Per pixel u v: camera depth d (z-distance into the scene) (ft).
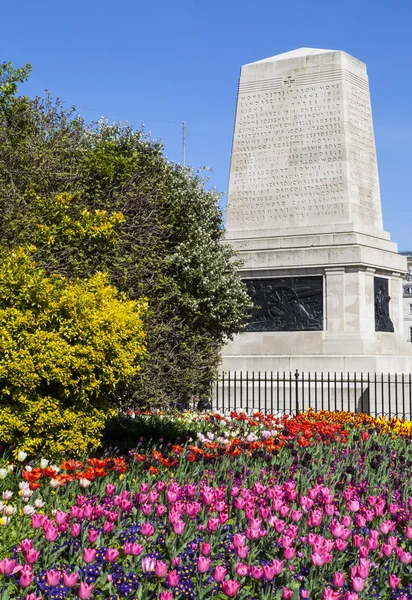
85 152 58.90
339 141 92.43
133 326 44.68
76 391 42.34
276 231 93.71
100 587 24.44
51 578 21.97
